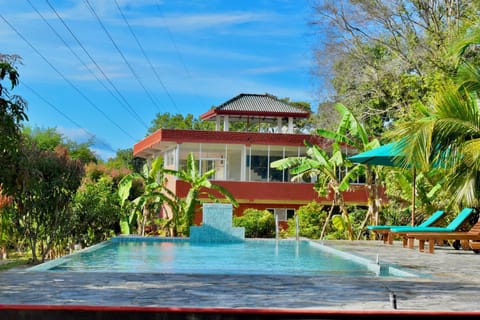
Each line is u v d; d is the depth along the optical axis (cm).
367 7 3155
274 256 1714
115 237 2288
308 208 3025
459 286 878
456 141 1616
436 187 2325
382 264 1251
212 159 4022
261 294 766
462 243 1778
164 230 3038
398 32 3212
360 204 3797
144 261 1488
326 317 644
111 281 871
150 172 3006
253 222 3033
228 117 4238
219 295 754
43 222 1956
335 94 3441
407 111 2894
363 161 2053
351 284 875
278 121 4275
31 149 1889
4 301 687
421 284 892
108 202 2609
